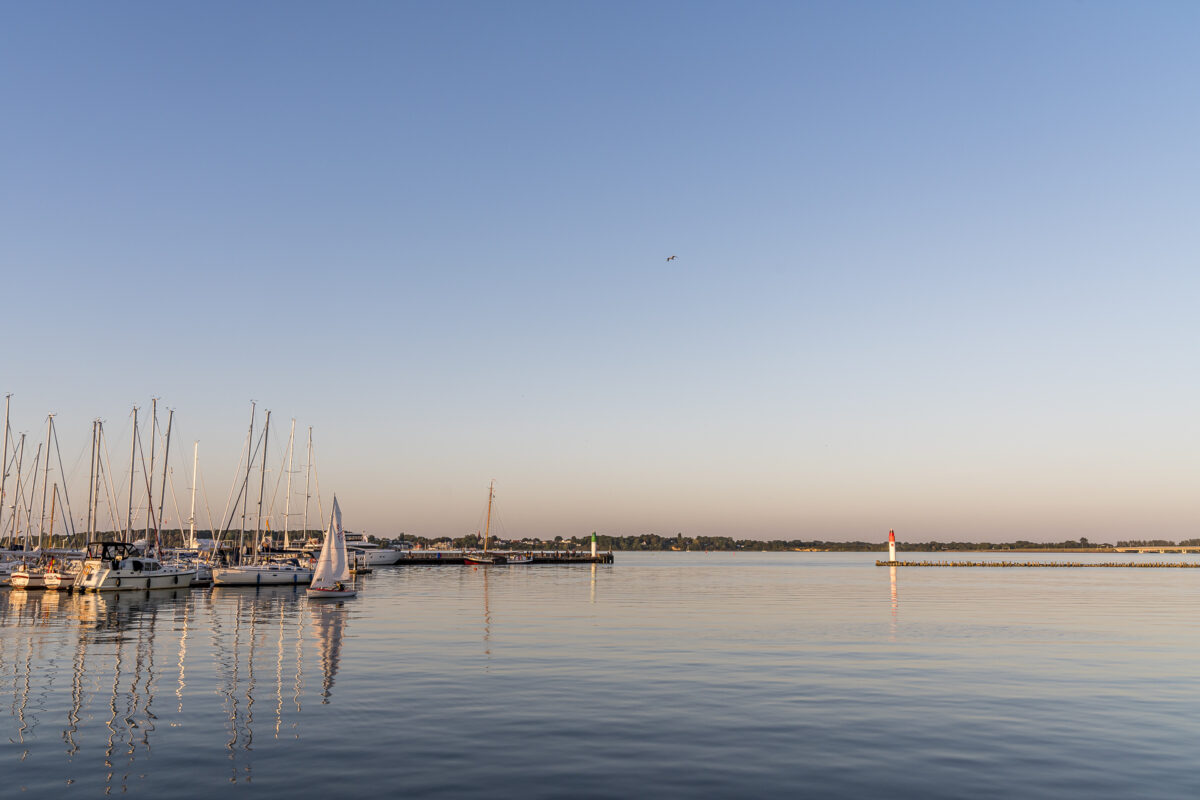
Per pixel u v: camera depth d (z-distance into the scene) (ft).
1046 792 62.18
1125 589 323.16
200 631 155.74
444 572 496.23
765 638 147.13
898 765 68.54
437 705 88.74
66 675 106.42
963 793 61.98
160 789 61.77
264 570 300.20
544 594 276.62
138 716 83.71
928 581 391.04
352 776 64.80
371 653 126.41
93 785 62.59
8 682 101.60
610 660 119.85
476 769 66.69
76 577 256.73
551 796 60.70
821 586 336.49
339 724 80.43
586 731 78.38
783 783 63.93
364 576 425.28
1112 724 81.97
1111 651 131.95
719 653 127.54
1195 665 117.70
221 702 90.07
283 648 131.54
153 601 231.71
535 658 121.70
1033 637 150.41
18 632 153.48
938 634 154.51
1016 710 87.86
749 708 88.12
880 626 169.07
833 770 67.10
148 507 329.72
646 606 221.87
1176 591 307.58
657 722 81.87
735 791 62.03
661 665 115.44
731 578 421.18
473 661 118.52
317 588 243.60
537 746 73.26
